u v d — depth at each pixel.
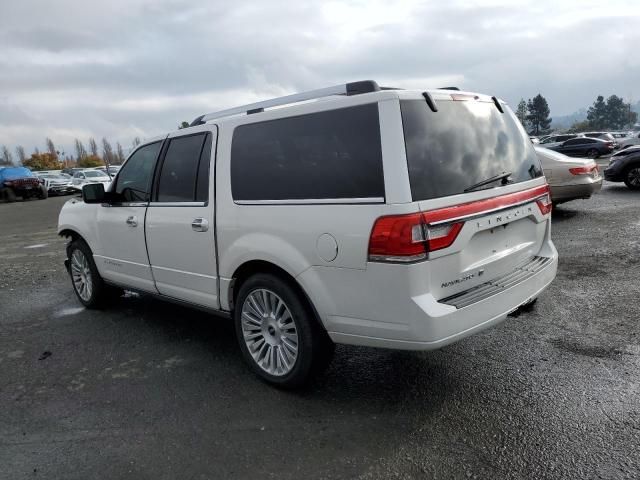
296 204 3.27
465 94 3.41
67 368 4.22
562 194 9.23
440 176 2.99
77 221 5.51
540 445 2.81
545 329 4.38
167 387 3.77
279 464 2.79
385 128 2.91
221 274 3.87
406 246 2.79
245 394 3.59
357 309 3.04
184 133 4.22
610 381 3.44
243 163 3.65
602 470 2.58
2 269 8.48
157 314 5.52
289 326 3.49
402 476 2.63
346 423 3.15
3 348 4.77
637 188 13.18
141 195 4.63
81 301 5.88
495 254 3.38
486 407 3.23
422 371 3.77
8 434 3.24
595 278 5.71
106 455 2.96
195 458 2.88
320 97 3.60
